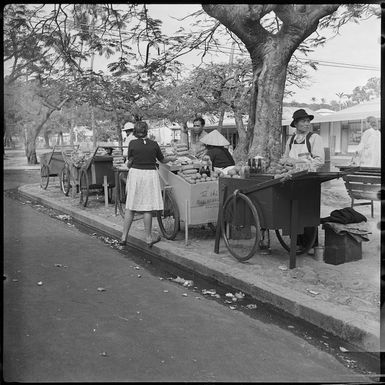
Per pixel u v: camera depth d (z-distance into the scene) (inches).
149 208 254.4
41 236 303.7
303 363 134.2
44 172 527.8
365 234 218.4
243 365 131.0
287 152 249.1
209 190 253.1
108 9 305.7
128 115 645.3
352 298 170.9
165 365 128.7
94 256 252.1
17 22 252.4
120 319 161.9
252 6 258.4
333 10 268.8
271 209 200.4
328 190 454.6
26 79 375.6
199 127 326.6
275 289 181.3
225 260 224.1
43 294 186.5
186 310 173.5
